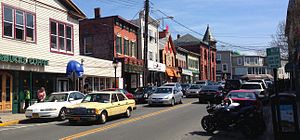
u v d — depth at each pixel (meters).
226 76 98.19
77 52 29.53
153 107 26.92
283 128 11.21
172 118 18.92
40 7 25.33
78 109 16.78
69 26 28.59
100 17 39.97
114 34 39.41
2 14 21.94
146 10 34.16
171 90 28.70
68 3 28.17
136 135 13.18
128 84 42.31
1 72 22.14
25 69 23.48
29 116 18.80
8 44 22.22
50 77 26.78
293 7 19.75
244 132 12.59
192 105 27.97
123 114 19.41
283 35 40.59
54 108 18.92
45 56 25.53
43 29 25.52
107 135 13.23
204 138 12.52
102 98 18.19
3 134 14.30
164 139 12.26
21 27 23.52
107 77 35.38
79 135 13.28
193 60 72.19
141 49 46.00
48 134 13.85
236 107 13.33
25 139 12.77
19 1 23.44
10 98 22.80
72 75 26.16
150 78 49.56
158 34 53.09
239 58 101.69
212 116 13.56
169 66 57.50
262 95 25.33
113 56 39.12
